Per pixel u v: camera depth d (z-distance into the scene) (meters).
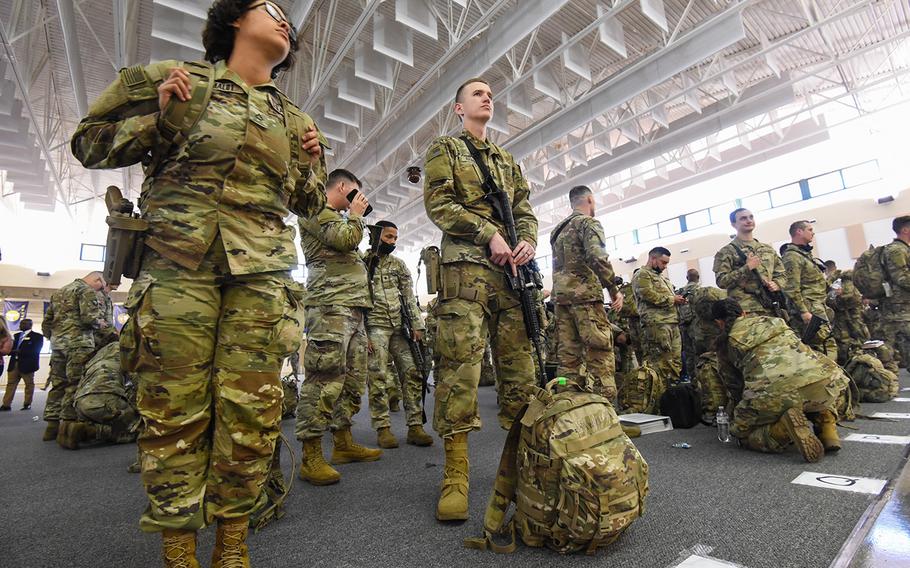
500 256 1.64
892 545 1.16
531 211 2.04
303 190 1.37
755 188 14.20
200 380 1.04
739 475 1.90
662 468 2.08
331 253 2.30
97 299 4.09
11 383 6.78
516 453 1.39
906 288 4.55
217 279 1.07
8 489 2.21
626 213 17.45
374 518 1.60
